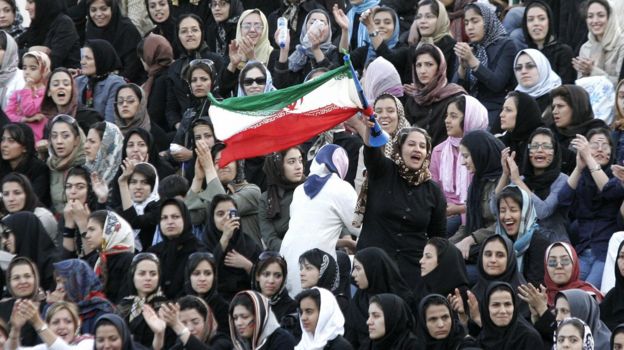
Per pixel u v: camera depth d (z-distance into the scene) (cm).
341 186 5116
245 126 4697
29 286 4894
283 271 4884
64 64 6462
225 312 4903
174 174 5559
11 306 4878
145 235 5347
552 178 5134
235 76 5947
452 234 5303
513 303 4572
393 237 4866
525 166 5162
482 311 4600
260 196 5303
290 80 6012
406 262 4859
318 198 5100
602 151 5234
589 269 5097
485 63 5866
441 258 4803
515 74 5716
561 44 5881
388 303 4622
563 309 4584
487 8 5903
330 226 5091
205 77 5884
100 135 5659
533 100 5347
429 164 5328
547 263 4847
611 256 4984
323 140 5475
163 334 4669
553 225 5106
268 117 4691
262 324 4700
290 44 6356
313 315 4638
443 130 5603
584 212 5131
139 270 4891
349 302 4900
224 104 4719
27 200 5372
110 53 6169
